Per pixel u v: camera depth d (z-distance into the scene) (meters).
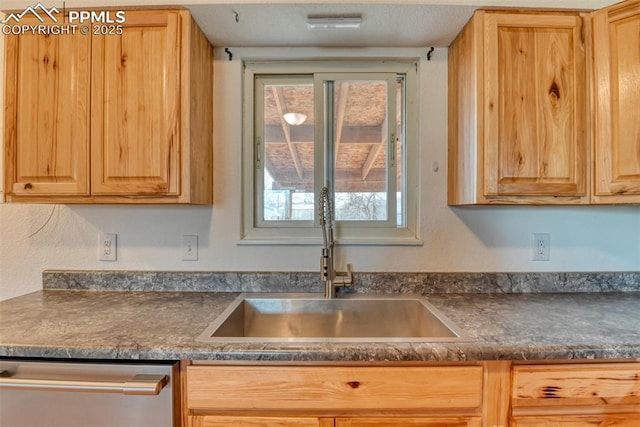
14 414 0.83
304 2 1.13
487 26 1.14
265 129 1.47
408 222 1.45
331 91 1.46
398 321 1.29
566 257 1.42
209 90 1.37
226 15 1.19
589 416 0.83
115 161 1.14
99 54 1.15
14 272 1.43
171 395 0.80
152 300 1.25
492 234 1.42
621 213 1.42
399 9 1.16
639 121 1.09
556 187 1.14
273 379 0.80
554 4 1.15
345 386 0.80
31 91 1.15
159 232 1.42
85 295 1.32
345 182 1.47
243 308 1.26
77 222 1.43
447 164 1.41
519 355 0.79
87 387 0.78
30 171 1.15
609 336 0.86
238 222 1.42
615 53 1.12
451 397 0.81
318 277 1.39
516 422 0.82
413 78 1.45
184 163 1.16
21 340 0.83
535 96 1.15
